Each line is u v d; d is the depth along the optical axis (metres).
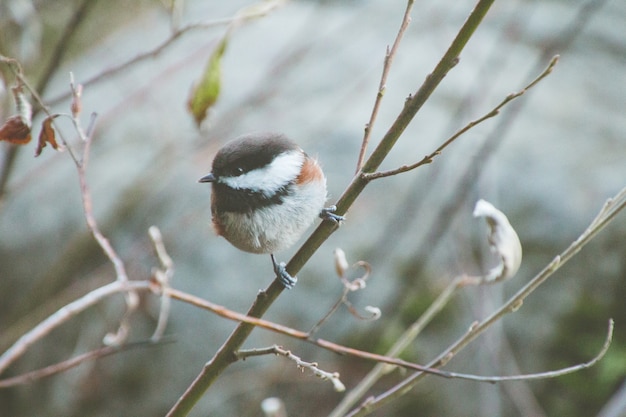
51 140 4.93
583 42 13.15
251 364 9.62
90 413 9.91
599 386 9.06
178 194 10.80
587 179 10.20
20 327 9.65
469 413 9.12
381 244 10.01
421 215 10.20
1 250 11.12
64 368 5.70
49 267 10.94
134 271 10.01
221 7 14.47
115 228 10.70
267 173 5.97
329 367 9.45
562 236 9.77
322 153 10.96
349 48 13.01
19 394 10.23
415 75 12.36
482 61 11.98
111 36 14.33
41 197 11.32
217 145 11.17
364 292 9.79
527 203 10.01
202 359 9.80
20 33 7.93
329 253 10.13
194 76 12.55
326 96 11.96
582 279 9.55
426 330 9.55
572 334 9.38
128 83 12.60
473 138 10.28
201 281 10.10
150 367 9.86
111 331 9.83
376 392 9.38
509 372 9.09
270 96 11.31
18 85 4.80
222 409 9.46
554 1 14.12
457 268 9.65
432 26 12.95
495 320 4.89
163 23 14.42
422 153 10.72
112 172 11.35
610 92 12.11
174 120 11.66
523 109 11.43
